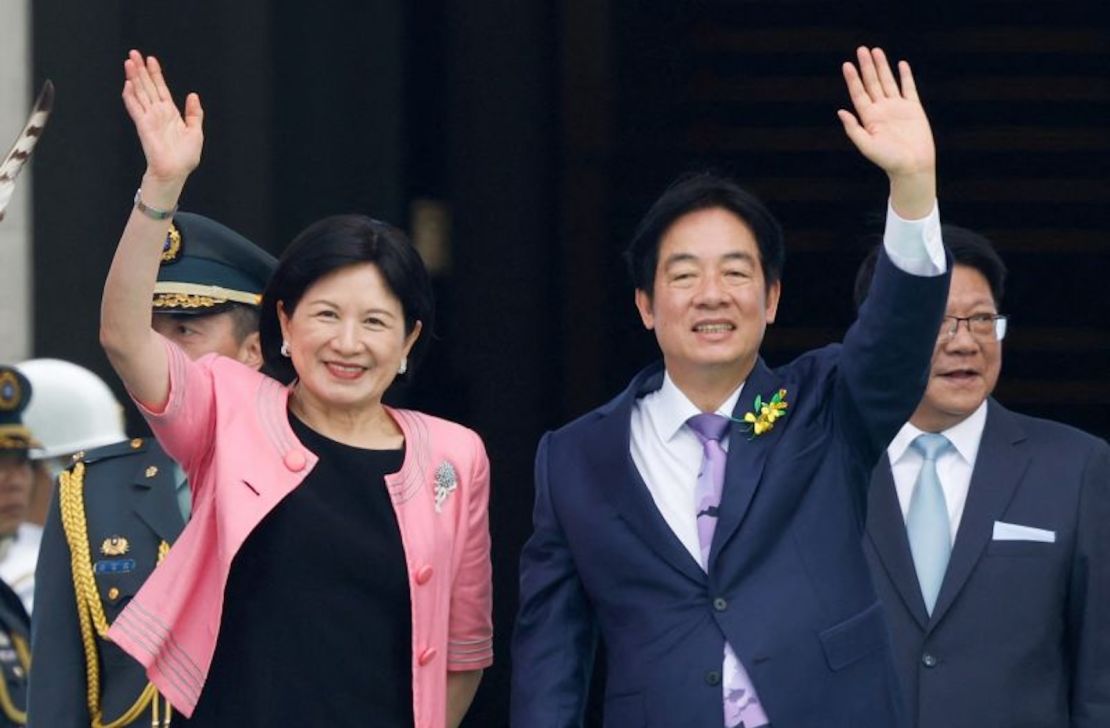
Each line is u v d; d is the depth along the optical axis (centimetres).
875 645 1828
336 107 3338
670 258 1869
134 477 1977
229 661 1759
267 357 1858
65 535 1961
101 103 2995
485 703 3441
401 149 3419
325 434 1816
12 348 2950
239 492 1759
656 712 1828
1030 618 2072
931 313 1772
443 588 1808
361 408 1825
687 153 3647
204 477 1803
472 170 3531
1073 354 3666
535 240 3566
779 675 1806
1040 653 2069
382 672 1772
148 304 1744
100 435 2408
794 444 1850
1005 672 2061
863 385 1808
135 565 1941
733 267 1862
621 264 3594
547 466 1919
